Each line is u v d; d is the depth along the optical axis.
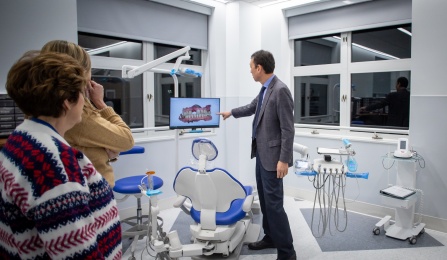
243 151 4.51
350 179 3.81
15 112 2.25
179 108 3.06
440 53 3.04
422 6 3.10
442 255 2.68
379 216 3.59
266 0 4.30
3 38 2.39
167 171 3.87
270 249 2.78
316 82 4.41
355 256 2.67
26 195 0.64
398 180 3.16
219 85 4.35
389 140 3.57
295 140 4.35
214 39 4.28
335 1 3.93
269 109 2.37
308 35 4.30
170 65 4.04
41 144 0.67
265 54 2.45
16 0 2.44
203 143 2.29
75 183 0.68
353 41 4.02
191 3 4.01
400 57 3.64
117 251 0.83
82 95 0.77
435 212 3.16
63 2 2.70
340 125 4.18
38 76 0.69
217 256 2.60
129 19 3.51
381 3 3.63
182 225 3.33
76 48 1.00
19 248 0.67
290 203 4.06
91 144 1.07
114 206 0.84
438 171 3.12
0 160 0.69
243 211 2.38
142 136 3.82
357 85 4.02
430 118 3.12
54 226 0.64
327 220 3.46
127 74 2.90
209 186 2.26
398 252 2.74
